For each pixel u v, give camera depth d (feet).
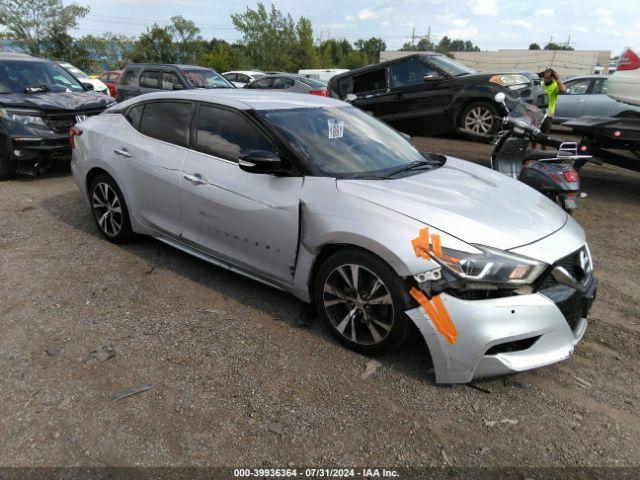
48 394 9.04
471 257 8.84
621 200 23.07
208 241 12.91
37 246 16.01
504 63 222.89
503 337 8.73
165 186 13.52
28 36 120.67
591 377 10.00
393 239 9.30
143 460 7.64
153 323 11.48
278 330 11.30
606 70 216.95
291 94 14.75
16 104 23.61
